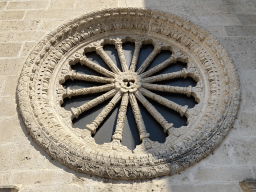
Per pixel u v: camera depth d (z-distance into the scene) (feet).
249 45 18.16
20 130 14.21
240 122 14.42
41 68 17.51
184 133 14.99
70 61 19.11
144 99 17.10
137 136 15.61
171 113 16.79
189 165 12.61
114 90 17.66
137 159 12.78
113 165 12.51
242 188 11.92
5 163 12.85
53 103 16.49
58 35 18.92
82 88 17.83
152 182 12.28
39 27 19.67
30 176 12.41
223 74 16.57
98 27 20.57
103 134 15.75
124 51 20.71
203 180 12.26
